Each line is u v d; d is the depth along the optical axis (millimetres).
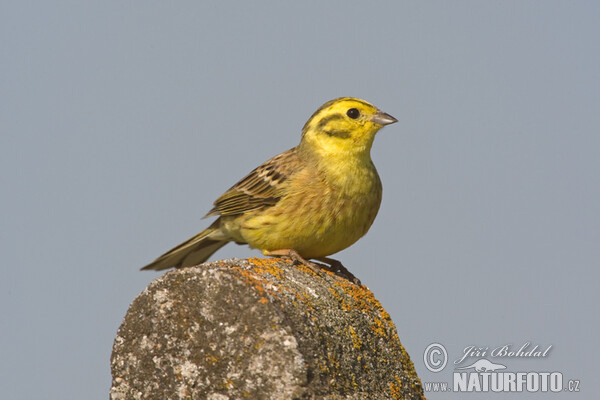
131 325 10555
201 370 10031
